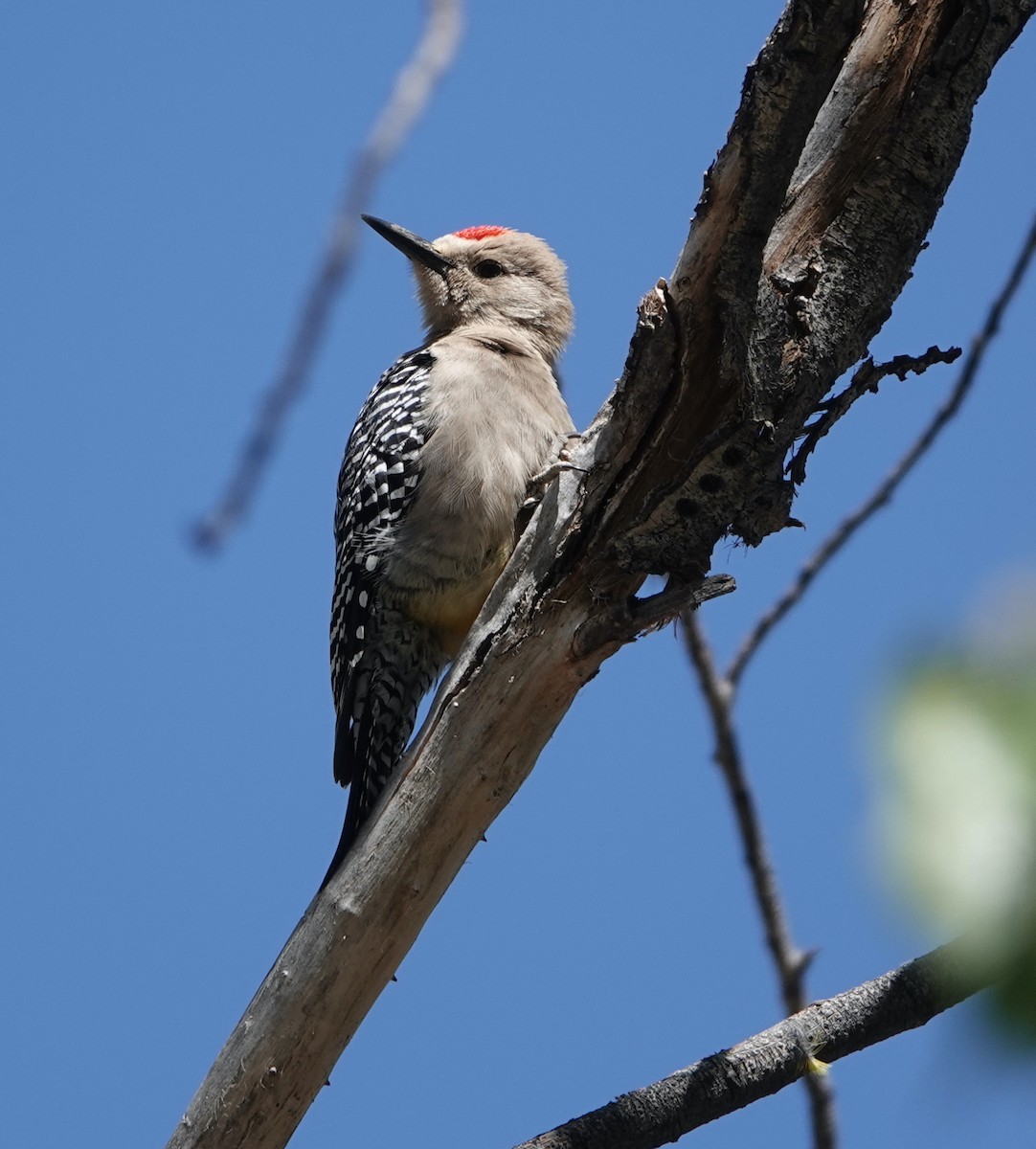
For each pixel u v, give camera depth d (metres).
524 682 7.64
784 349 6.87
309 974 7.69
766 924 8.96
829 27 5.98
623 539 7.39
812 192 6.90
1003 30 6.73
